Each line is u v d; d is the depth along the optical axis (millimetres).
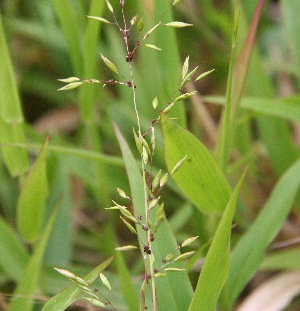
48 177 281
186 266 230
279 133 301
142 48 333
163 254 218
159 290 218
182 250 287
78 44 278
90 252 328
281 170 303
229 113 234
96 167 288
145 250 189
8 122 257
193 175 221
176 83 257
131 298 217
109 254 286
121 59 353
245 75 243
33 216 249
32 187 242
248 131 319
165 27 256
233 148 320
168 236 219
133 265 327
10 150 260
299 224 310
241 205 309
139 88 343
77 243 327
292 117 267
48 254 288
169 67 258
